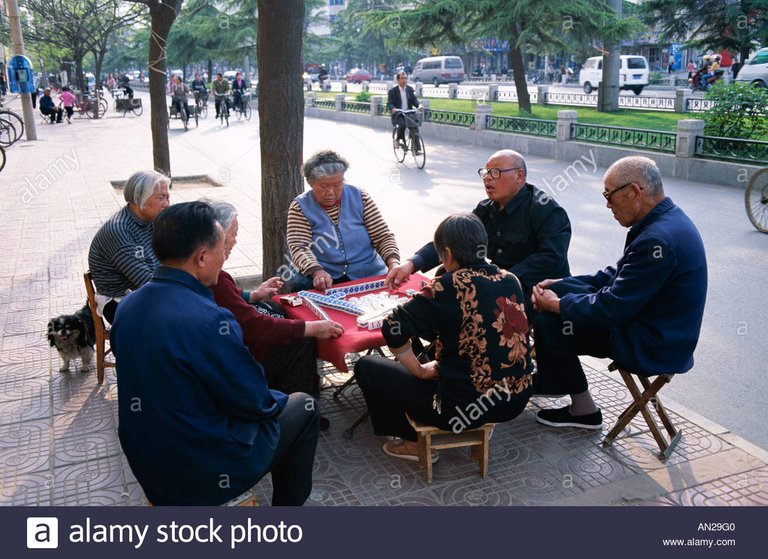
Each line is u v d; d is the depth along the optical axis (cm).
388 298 405
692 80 2945
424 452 352
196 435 250
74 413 427
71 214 995
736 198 1034
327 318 377
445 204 1055
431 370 343
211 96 3828
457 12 1931
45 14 3086
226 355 252
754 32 2562
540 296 383
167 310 248
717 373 489
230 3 4156
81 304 616
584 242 820
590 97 2614
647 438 391
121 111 3170
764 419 429
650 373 361
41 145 1894
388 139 1922
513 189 428
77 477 361
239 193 1157
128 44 6450
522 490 344
